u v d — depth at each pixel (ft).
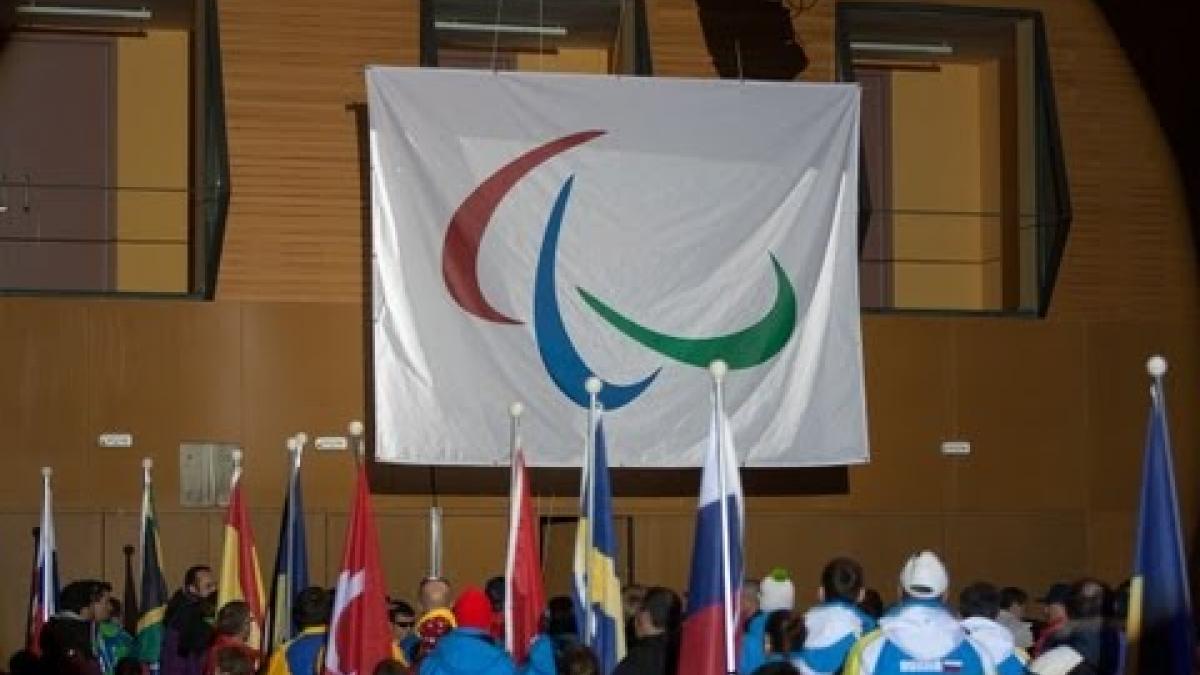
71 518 106.01
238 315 108.58
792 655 59.93
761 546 111.75
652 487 110.52
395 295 104.53
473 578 108.99
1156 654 53.31
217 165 107.96
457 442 104.42
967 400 115.14
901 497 113.80
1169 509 53.83
